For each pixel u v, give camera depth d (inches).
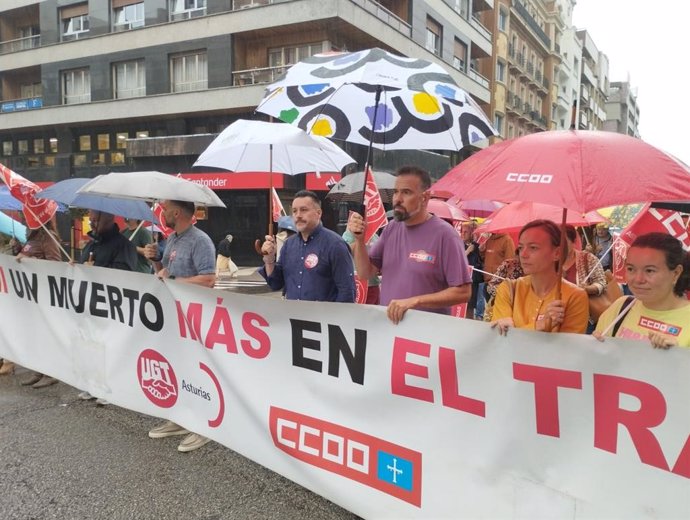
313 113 163.3
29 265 180.7
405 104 154.8
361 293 215.6
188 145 788.0
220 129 837.8
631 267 83.6
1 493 116.3
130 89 906.1
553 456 78.4
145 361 145.9
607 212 185.9
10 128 1001.5
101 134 949.2
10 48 1050.1
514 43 1385.3
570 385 76.8
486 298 257.0
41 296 178.1
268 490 119.2
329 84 129.6
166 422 151.7
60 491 117.3
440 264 111.5
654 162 72.9
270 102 160.1
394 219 116.8
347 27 739.4
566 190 71.4
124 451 137.3
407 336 93.3
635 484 71.8
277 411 113.3
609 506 73.7
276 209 269.3
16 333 190.7
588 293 121.4
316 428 106.5
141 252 209.3
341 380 102.4
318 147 161.8
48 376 191.5
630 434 72.1
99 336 158.4
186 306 132.8
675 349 68.5
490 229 174.2
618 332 88.0
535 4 1563.7
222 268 657.0
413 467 92.6
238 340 120.3
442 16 960.9
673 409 68.9
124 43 882.8
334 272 137.3
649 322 83.9
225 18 785.6
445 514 88.7
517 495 81.6
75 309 165.3
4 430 150.2
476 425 85.6
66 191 179.5
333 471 103.8
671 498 69.2
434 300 102.4
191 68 842.2
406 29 860.0
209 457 134.6
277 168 186.1
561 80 1884.8
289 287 143.9
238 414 121.6
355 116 161.9
